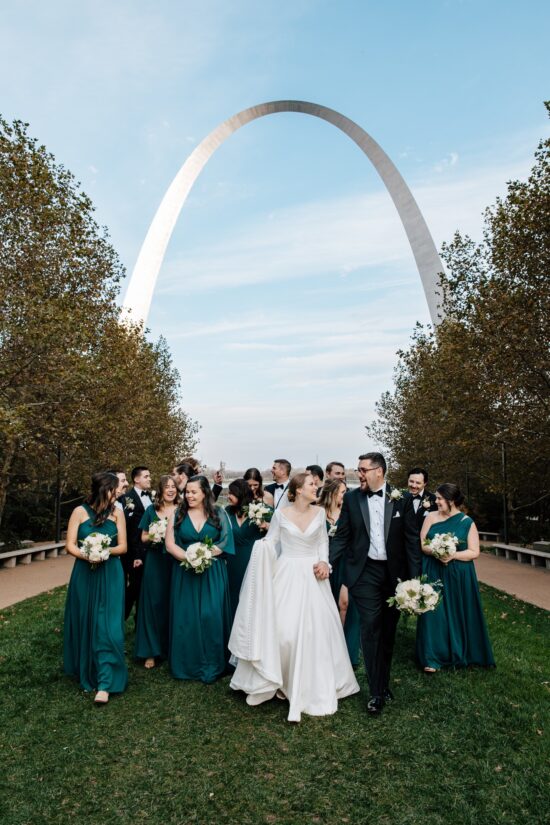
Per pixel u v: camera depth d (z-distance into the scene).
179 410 33.03
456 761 4.18
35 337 12.84
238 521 7.31
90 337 14.80
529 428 15.31
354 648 6.75
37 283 13.65
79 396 15.31
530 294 13.87
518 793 3.76
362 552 5.48
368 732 4.67
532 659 6.74
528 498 23.48
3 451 15.99
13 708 5.13
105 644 5.46
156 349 31.38
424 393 18.31
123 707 5.18
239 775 4.00
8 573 14.61
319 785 3.88
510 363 14.29
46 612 9.23
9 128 14.30
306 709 5.06
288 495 5.66
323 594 5.56
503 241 14.86
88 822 3.50
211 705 5.23
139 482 7.84
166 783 3.91
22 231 14.88
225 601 6.25
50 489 23.86
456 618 6.39
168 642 6.61
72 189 15.85
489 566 16.84
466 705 5.19
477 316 15.20
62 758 4.25
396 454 29.25
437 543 6.34
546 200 13.27
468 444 16.39
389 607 5.48
